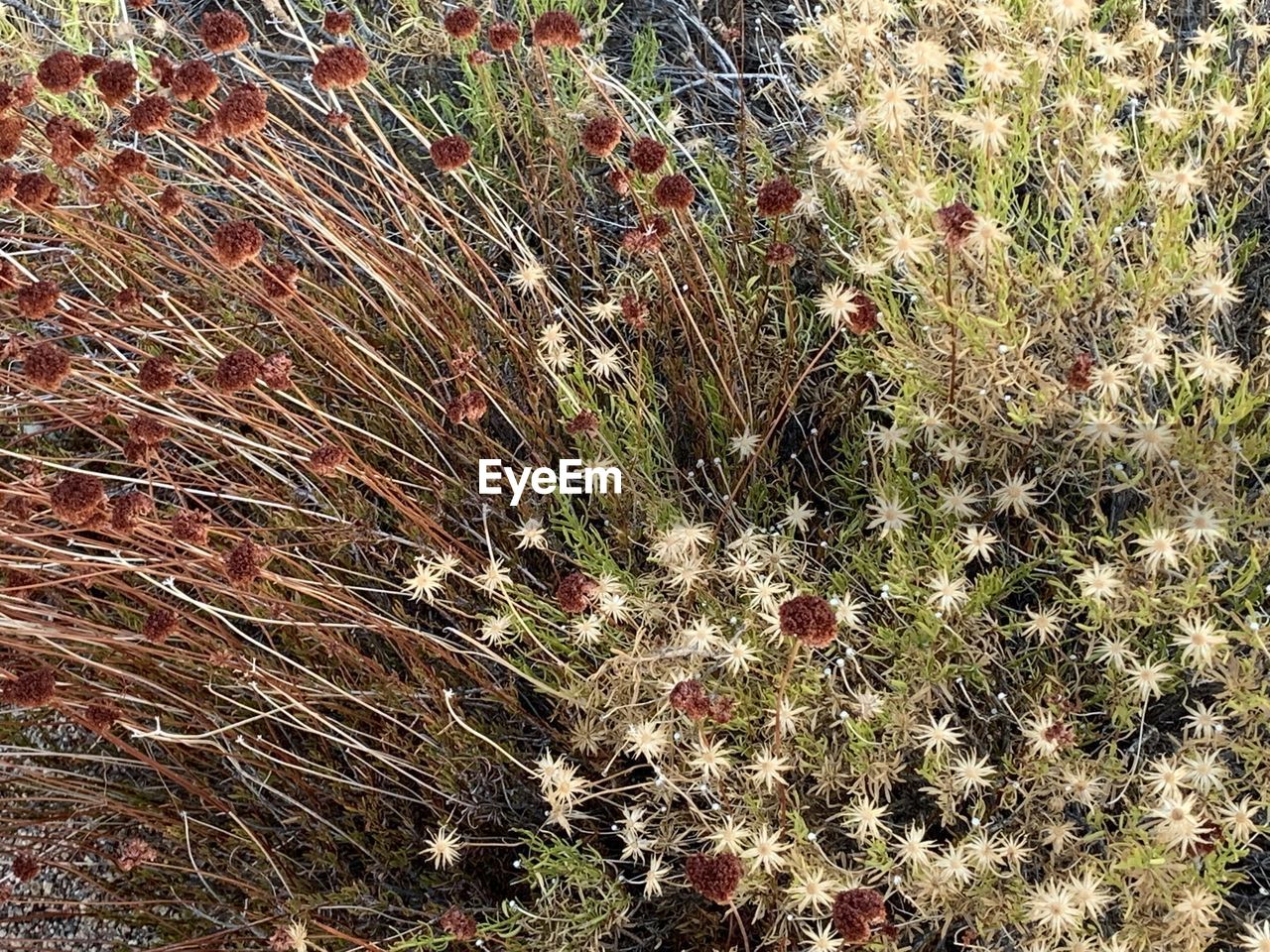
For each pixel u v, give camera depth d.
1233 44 0.74
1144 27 0.60
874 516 0.67
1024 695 0.57
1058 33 0.59
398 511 0.75
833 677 0.59
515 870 0.67
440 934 0.63
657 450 0.73
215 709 0.69
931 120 0.67
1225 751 0.56
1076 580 0.53
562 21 0.69
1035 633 0.62
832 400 0.72
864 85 0.61
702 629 0.56
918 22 0.67
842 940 0.48
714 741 0.59
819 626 0.46
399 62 1.05
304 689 0.62
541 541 0.66
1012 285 0.60
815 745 0.57
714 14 1.03
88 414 0.71
